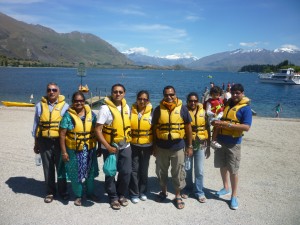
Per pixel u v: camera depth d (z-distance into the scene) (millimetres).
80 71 18969
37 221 4676
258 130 13602
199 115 5520
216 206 5410
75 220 4742
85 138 5031
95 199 5461
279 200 5723
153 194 5891
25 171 6996
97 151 5516
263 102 38906
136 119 5258
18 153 8477
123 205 5289
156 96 42750
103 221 4742
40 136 5203
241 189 6242
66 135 5098
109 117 4953
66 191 5543
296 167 7922
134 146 5309
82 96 5027
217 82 102312
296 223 4844
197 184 5633
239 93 5211
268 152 9555
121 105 5121
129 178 5250
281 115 26906
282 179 6922
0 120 14406
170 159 5219
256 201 5656
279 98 45281
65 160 5059
